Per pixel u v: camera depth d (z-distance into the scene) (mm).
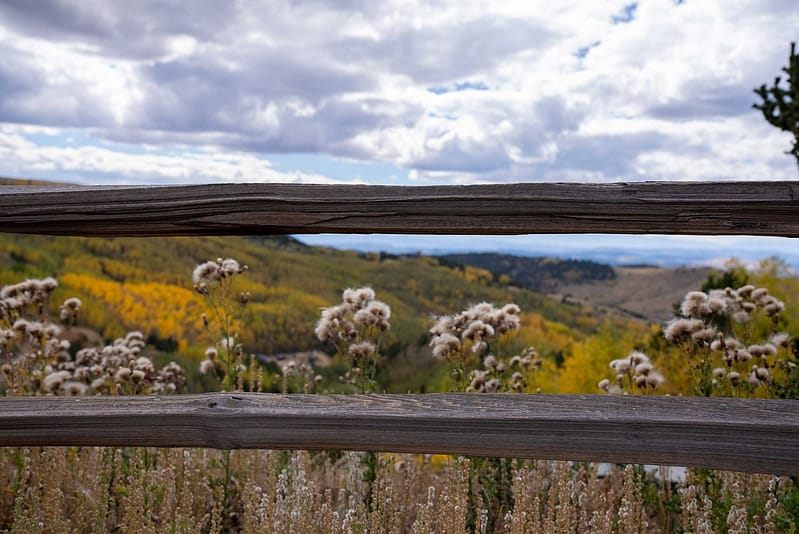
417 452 1555
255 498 2688
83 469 3111
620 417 1486
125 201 1733
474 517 2898
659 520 3150
